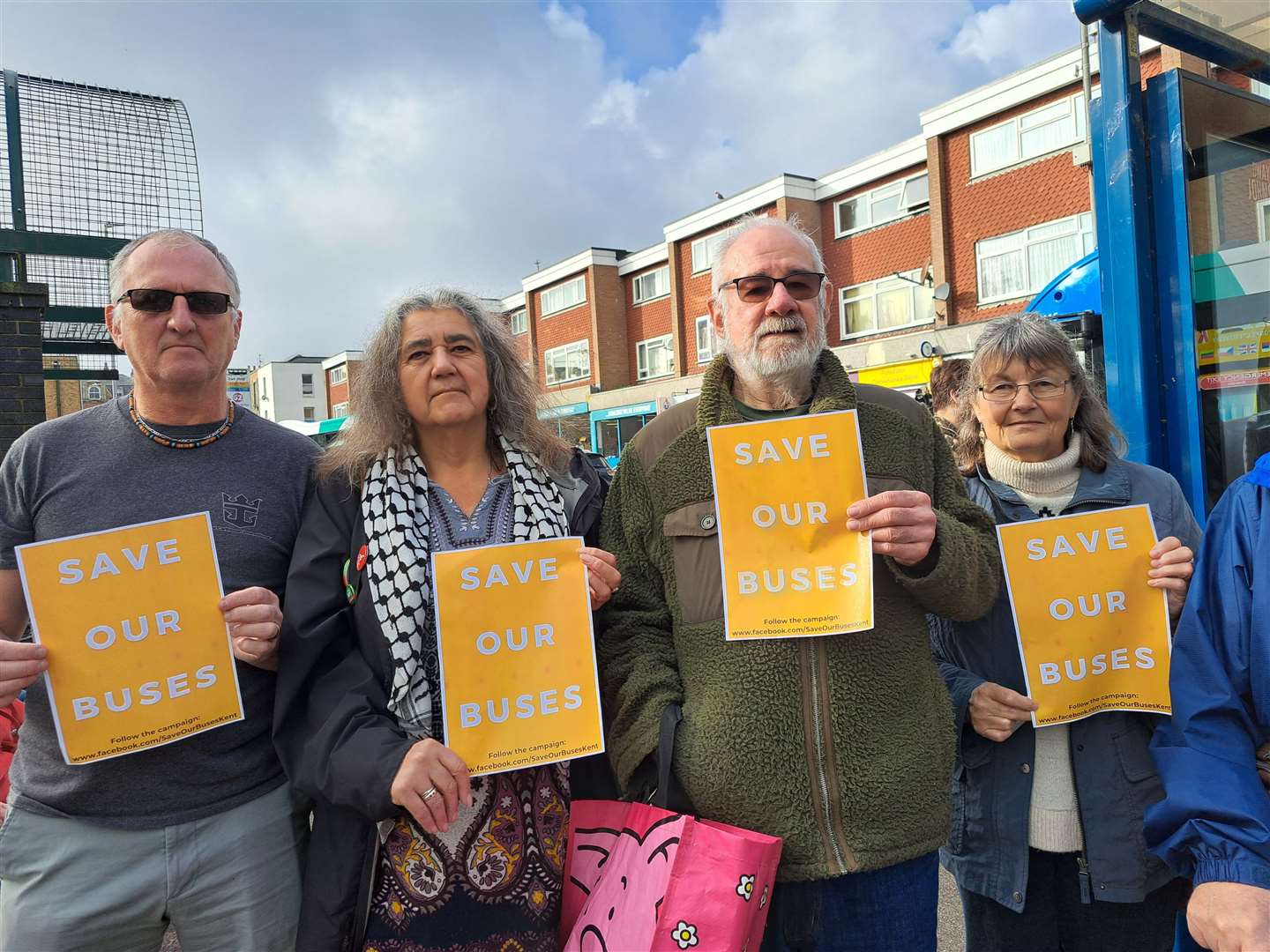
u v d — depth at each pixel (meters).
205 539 1.74
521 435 2.03
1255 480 1.46
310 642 1.69
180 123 4.80
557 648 1.74
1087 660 1.89
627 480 1.98
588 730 1.72
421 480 1.87
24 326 4.29
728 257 1.93
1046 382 2.02
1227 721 1.43
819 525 1.72
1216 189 2.86
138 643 1.67
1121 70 2.78
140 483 1.84
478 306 1.97
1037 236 15.98
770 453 1.76
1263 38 2.99
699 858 1.53
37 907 1.72
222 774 1.80
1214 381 2.78
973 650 2.07
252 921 1.81
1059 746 1.93
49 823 1.74
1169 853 1.45
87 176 4.56
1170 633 1.90
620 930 1.60
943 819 1.71
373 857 1.64
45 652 1.59
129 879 1.73
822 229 21.34
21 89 4.40
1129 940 1.91
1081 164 6.14
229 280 1.96
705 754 1.69
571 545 1.81
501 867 1.66
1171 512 2.03
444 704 1.65
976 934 2.04
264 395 66.50
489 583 1.73
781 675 1.69
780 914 1.69
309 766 1.61
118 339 1.91
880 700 1.70
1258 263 2.94
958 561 1.69
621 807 1.79
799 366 1.84
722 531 1.75
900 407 1.95
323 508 1.87
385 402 1.90
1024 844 1.91
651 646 1.89
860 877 1.66
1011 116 16.38
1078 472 2.14
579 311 29.03
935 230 17.64
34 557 1.62
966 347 13.24
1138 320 2.78
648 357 27.55
